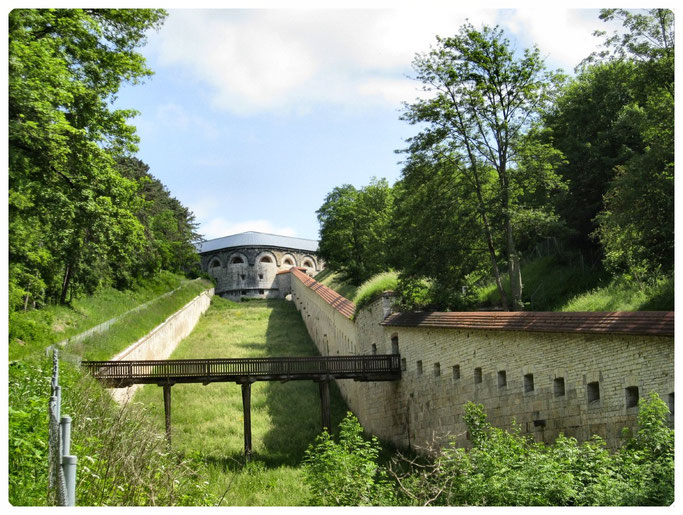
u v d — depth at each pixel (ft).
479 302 137.59
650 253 90.58
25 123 68.85
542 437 73.05
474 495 50.16
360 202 233.14
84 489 37.83
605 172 138.00
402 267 122.01
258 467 88.63
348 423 64.23
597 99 143.02
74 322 142.41
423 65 112.98
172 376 103.55
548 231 119.65
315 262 432.25
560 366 70.23
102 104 86.38
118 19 87.40
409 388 109.70
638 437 54.70
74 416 47.91
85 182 80.89
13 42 67.82
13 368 67.36
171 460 51.78
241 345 208.64
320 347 198.18
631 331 59.00
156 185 278.26
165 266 273.33
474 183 116.57
